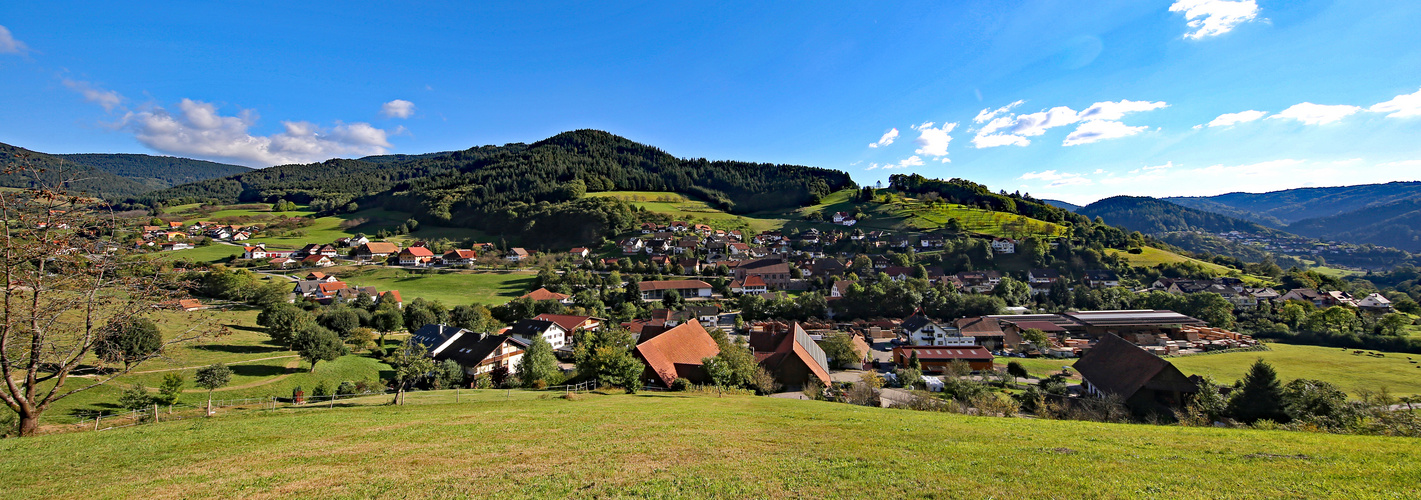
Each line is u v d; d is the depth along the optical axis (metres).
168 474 15.03
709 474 15.16
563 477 14.83
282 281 120.31
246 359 58.62
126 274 22.36
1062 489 13.51
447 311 99.25
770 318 119.88
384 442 19.77
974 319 102.50
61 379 21.91
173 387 40.94
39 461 16.38
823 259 169.38
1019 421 26.59
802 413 29.28
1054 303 130.75
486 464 16.30
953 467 15.85
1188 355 91.81
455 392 46.38
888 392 49.69
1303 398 41.66
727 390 50.84
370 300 102.94
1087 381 60.47
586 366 50.47
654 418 26.28
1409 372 76.25
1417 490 12.93
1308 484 13.63
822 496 13.26
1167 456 17.22
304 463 16.41
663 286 139.38
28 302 20.69
